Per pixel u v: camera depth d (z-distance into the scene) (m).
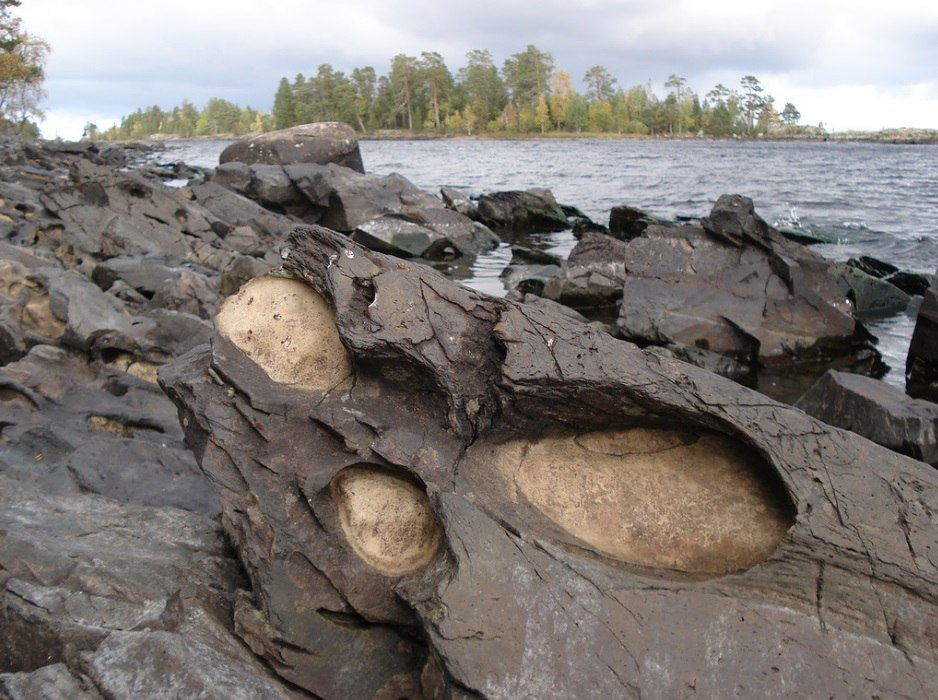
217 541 5.14
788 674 3.56
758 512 4.17
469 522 3.94
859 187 35.41
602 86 129.25
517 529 4.03
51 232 17.03
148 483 6.30
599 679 3.51
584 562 3.90
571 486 4.39
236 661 3.88
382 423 4.48
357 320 4.57
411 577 4.08
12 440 6.72
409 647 4.20
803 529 3.90
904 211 26.62
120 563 4.45
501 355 4.51
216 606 4.37
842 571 3.83
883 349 12.74
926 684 3.56
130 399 8.32
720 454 4.38
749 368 12.25
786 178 40.91
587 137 110.88
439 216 23.08
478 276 18.34
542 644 3.58
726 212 13.33
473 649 3.54
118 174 18.34
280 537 4.33
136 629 3.95
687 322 12.72
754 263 13.07
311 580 4.25
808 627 3.69
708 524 4.19
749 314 12.55
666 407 4.27
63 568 4.29
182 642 3.67
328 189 24.12
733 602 3.74
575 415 4.45
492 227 26.47
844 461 4.14
